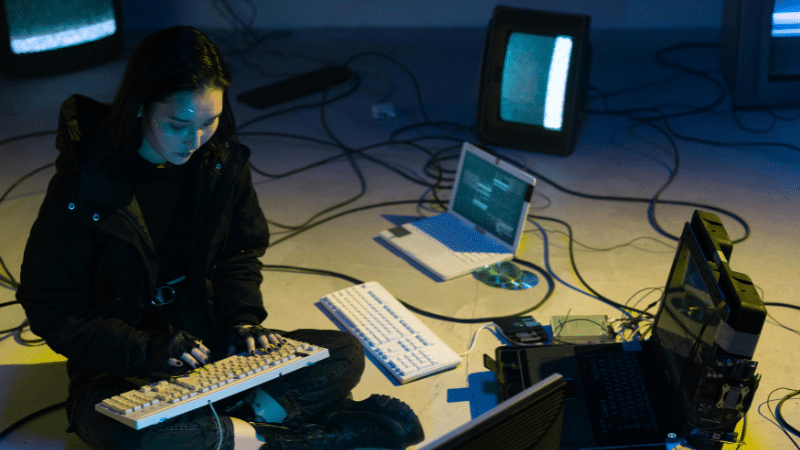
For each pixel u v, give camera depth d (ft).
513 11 10.52
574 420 5.90
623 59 14.33
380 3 15.83
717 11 15.20
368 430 5.65
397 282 8.18
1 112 12.13
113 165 4.96
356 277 8.27
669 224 9.31
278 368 5.23
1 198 9.73
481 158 8.75
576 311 7.68
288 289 8.03
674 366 5.93
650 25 15.48
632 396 6.07
